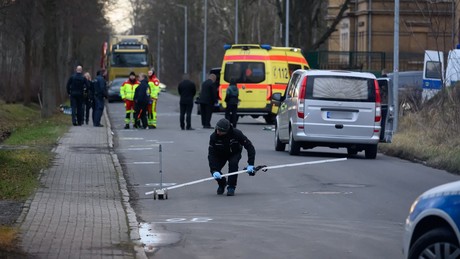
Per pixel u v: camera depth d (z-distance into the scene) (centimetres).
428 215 1680
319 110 4800
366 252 2320
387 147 5269
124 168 4384
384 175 4097
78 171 4044
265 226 2742
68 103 13612
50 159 4481
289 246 2419
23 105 11412
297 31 11750
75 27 13400
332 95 4797
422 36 12706
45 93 8994
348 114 4806
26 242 2320
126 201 3241
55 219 2725
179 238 2550
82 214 2853
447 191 1670
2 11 6178
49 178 3747
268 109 8181
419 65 13412
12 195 3177
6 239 2298
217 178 3378
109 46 16050
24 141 5650
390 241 2470
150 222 2838
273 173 4138
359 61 12600
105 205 3092
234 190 3438
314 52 11688
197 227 2736
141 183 3838
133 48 15600
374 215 2950
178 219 2895
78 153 4891
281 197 3372
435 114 5791
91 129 6988
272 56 8256
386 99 5006
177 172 4209
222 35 19012
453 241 1633
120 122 8856
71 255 2186
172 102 15175
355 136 4809
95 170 4100
